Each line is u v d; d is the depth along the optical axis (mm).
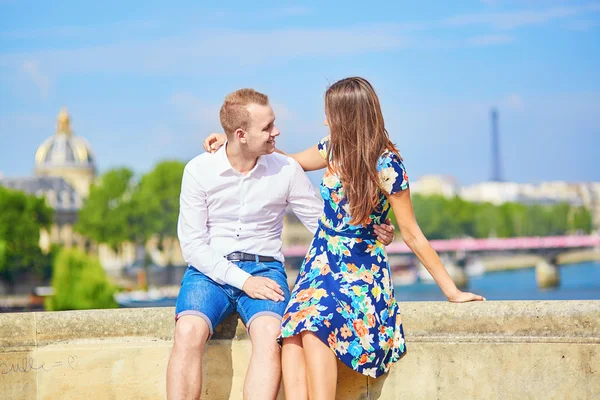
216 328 4500
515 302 4234
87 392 4547
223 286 4457
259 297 4320
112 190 110875
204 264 4414
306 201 4609
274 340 4195
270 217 4605
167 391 4199
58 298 73875
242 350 4484
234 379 4492
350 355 4055
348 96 4195
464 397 4254
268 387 4133
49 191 136875
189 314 4293
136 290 103875
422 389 4285
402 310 4324
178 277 109688
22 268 91875
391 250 110062
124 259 122375
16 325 4527
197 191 4516
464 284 110188
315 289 4180
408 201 4266
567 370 4152
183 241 4512
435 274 4355
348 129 4188
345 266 4246
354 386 4332
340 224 4301
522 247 107375
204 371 4504
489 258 129125
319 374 3998
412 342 4293
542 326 4176
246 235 4562
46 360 4543
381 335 4172
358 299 4160
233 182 4516
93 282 74438
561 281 119438
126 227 109125
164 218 109625
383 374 4301
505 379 4215
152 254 122688
